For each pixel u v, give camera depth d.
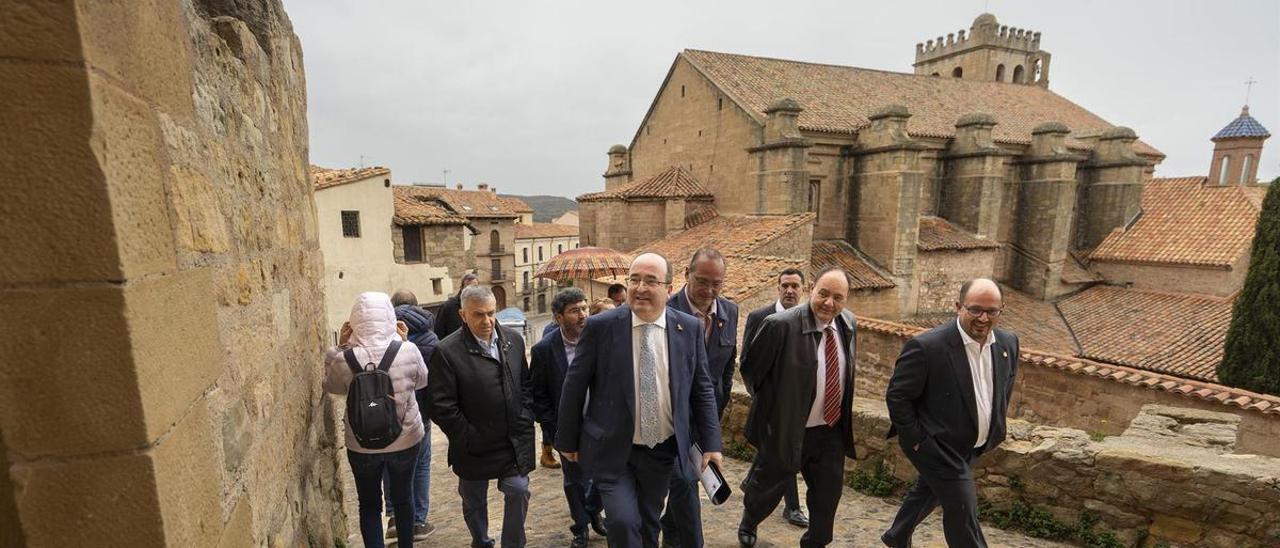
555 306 3.96
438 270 18.66
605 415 2.95
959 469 2.98
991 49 32.25
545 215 131.00
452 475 6.15
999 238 21.30
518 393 3.47
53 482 1.12
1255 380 11.91
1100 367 7.69
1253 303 11.99
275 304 2.48
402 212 18.28
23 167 1.02
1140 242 19.78
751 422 3.57
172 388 1.28
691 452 3.07
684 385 2.98
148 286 1.21
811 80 20.72
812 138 17.84
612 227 19.08
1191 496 3.33
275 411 2.32
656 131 22.59
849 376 3.42
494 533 4.27
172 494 1.24
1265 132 25.67
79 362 1.10
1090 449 3.74
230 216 1.92
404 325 3.93
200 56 1.76
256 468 1.97
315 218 3.92
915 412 3.18
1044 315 18.55
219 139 1.88
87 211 1.06
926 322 17.47
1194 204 19.95
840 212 19.03
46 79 1.01
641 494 3.06
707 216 19.11
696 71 19.70
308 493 2.94
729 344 3.92
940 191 20.03
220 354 1.65
